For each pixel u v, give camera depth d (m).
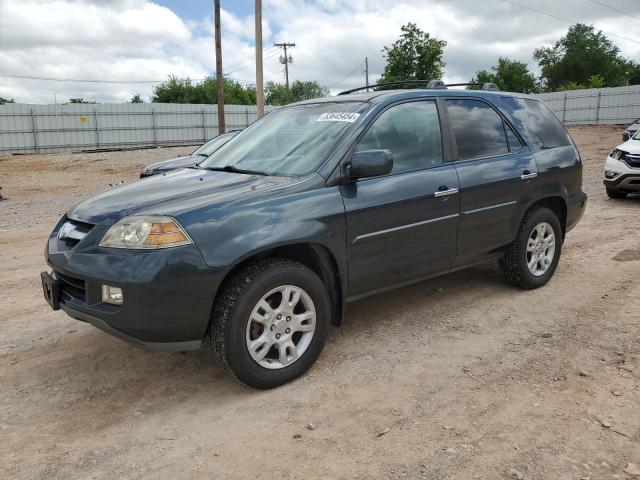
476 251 4.52
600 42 78.75
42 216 11.05
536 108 5.27
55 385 3.59
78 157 29.58
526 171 4.76
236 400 3.32
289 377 3.45
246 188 3.49
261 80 18.91
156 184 3.82
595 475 2.51
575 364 3.58
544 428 2.88
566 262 5.99
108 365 3.85
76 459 2.79
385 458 2.69
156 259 3.01
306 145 3.93
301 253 3.66
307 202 3.47
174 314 3.05
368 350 3.92
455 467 2.60
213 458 2.75
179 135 39.75
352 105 4.14
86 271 3.12
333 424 3.01
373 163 3.48
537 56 83.94
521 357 3.72
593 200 10.59
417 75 39.16
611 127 40.22
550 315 4.46
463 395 3.26
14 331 4.53
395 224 3.88
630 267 5.70
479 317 4.47
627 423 2.89
